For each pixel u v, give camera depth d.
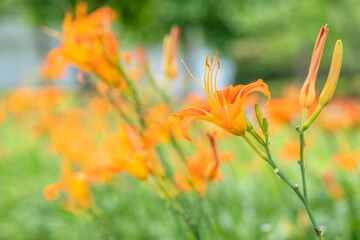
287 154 3.06
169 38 2.25
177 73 2.24
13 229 4.32
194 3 12.48
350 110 3.24
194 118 1.31
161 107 2.82
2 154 6.37
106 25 1.94
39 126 5.65
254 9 12.86
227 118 1.29
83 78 2.23
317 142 4.16
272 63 23.56
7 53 22.77
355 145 3.77
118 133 1.89
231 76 24.53
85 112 6.62
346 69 18.48
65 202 3.98
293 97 3.13
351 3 15.15
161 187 1.87
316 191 3.33
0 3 12.86
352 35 15.93
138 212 3.63
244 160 4.69
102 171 2.06
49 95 5.61
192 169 1.98
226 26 13.68
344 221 2.80
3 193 5.03
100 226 2.57
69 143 3.85
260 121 1.30
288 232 2.72
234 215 2.91
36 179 5.39
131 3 11.15
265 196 3.56
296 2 14.48
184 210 1.90
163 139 1.99
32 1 11.59
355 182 3.33
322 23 15.36
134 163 1.81
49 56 2.00
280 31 18.08
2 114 6.29
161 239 3.37
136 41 14.18
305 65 19.14
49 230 4.21
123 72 1.93
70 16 1.95
